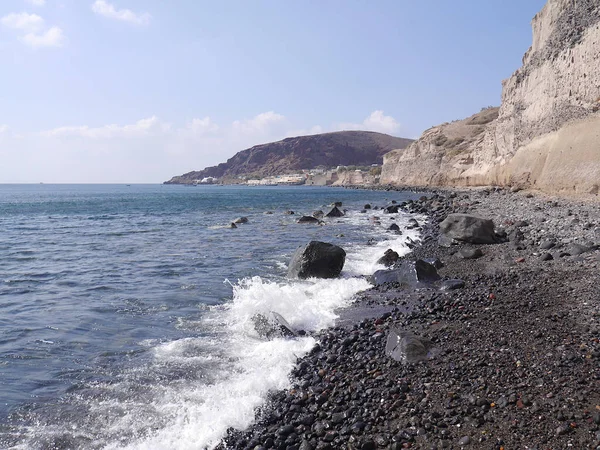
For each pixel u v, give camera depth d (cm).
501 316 866
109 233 2670
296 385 666
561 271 1171
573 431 477
